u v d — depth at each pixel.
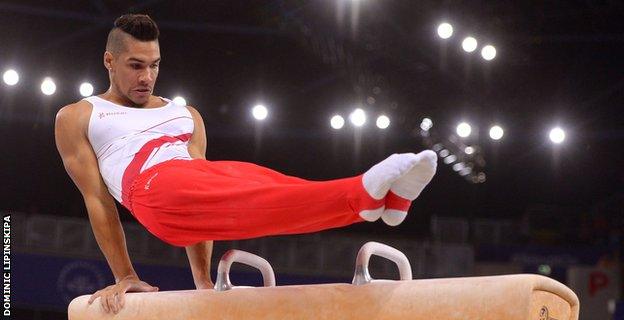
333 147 18.36
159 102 4.37
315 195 3.18
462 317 2.98
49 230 16.84
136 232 17.27
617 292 18.03
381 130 17.09
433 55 14.16
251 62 14.74
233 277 16.78
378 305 3.16
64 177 17.98
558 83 14.96
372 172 3.02
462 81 14.71
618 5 13.74
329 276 17.39
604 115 15.90
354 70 14.77
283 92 15.34
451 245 18.44
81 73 14.05
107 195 4.17
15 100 14.66
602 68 14.93
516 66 14.51
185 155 4.14
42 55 13.88
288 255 17.70
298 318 3.31
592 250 18.70
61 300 15.98
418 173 3.01
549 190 20.45
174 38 14.20
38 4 13.56
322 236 18.72
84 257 16.36
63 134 4.22
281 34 14.31
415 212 21.22
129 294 3.77
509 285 2.91
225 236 3.59
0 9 13.46
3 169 17.33
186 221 3.62
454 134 16.78
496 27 13.30
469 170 19.34
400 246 18.53
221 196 3.44
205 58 14.52
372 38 13.88
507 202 20.95
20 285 15.94
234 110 15.65
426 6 13.11
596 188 20.02
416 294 3.10
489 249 19.06
